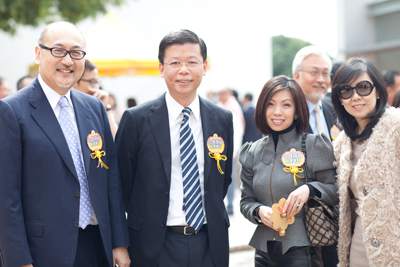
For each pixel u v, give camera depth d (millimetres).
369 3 10945
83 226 2303
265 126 2689
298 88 2629
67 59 2230
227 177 2898
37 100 2256
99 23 8039
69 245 2193
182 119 2627
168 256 2496
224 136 2734
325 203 2504
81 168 2340
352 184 2381
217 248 2574
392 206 2166
